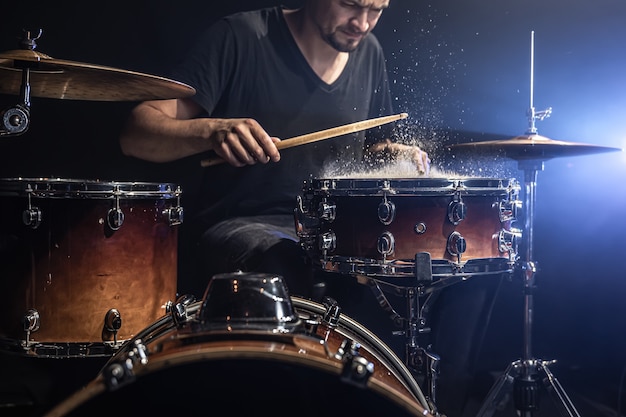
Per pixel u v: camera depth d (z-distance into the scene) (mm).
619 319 3084
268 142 2334
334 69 2977
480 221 2080
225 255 2525
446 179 2020
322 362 1055
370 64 3068
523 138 2580
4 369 2797
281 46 2941
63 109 3035
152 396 1114
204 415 1118
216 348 1075
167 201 2197
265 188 2865
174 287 2264
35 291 2023
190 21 3049
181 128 2504
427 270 1978
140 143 2627
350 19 2861
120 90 2219
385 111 3109
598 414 2762
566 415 2385
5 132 1941
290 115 2951
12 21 2959
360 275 2070
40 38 2979
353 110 3023
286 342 1146
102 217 2039
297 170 2900
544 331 3162
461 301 2465
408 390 1364
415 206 2025
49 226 2016
